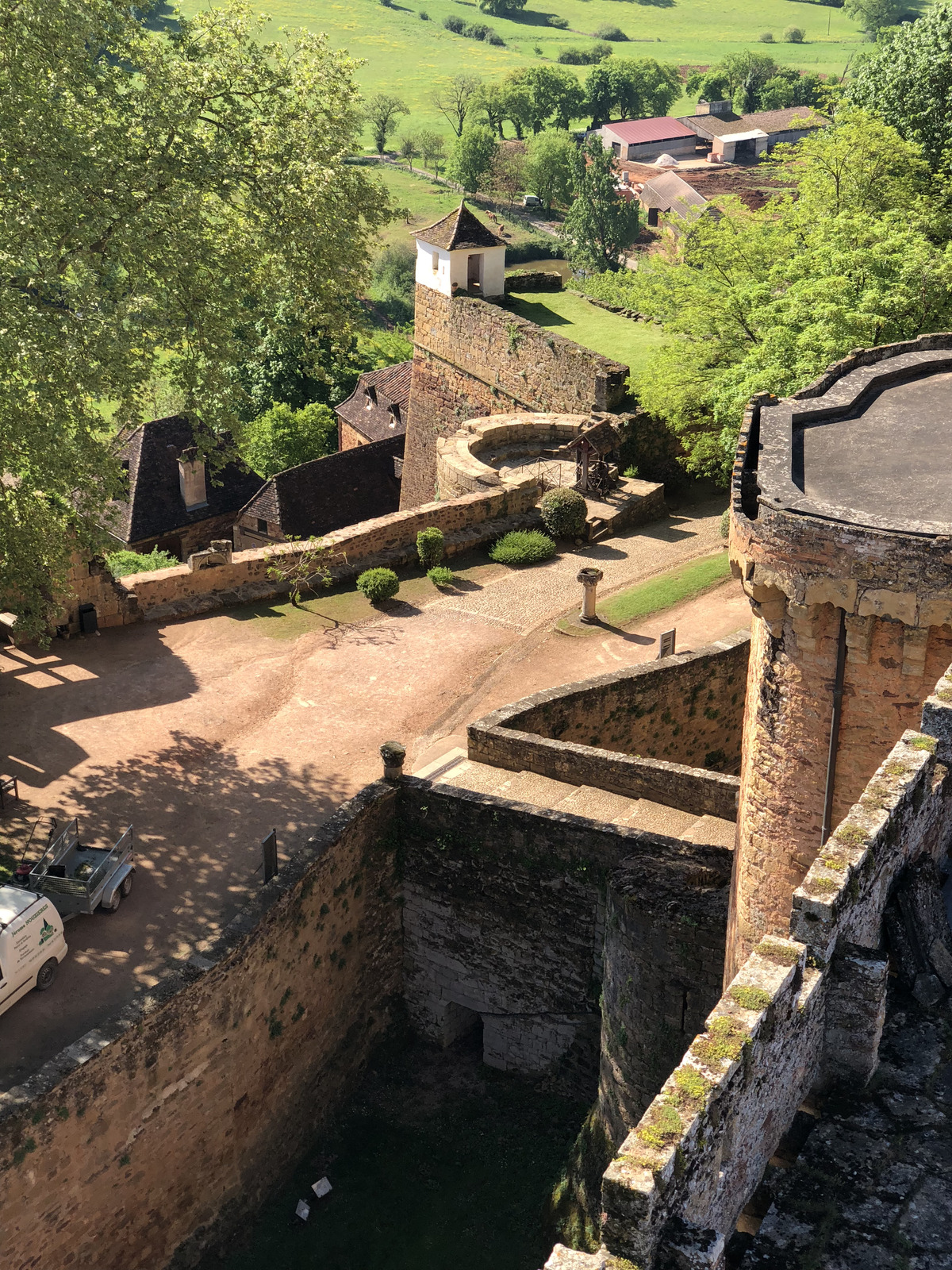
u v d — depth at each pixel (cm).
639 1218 647
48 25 2489
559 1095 2662
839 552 1273
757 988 780
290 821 2634
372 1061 2805
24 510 2675
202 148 2850
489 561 4125
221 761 2848
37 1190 1956
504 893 2583
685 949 2061
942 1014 932
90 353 2384
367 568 3897
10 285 2427
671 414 4638
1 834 2538
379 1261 2358
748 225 4647
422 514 4088
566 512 4291
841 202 4662
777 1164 828
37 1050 2055
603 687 2983
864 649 1320
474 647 3450
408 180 18162
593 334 5778
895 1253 740
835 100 5497
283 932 2378
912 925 970
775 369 3778
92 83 2667
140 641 3406
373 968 2745
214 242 2953
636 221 14388
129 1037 2048
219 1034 2238
